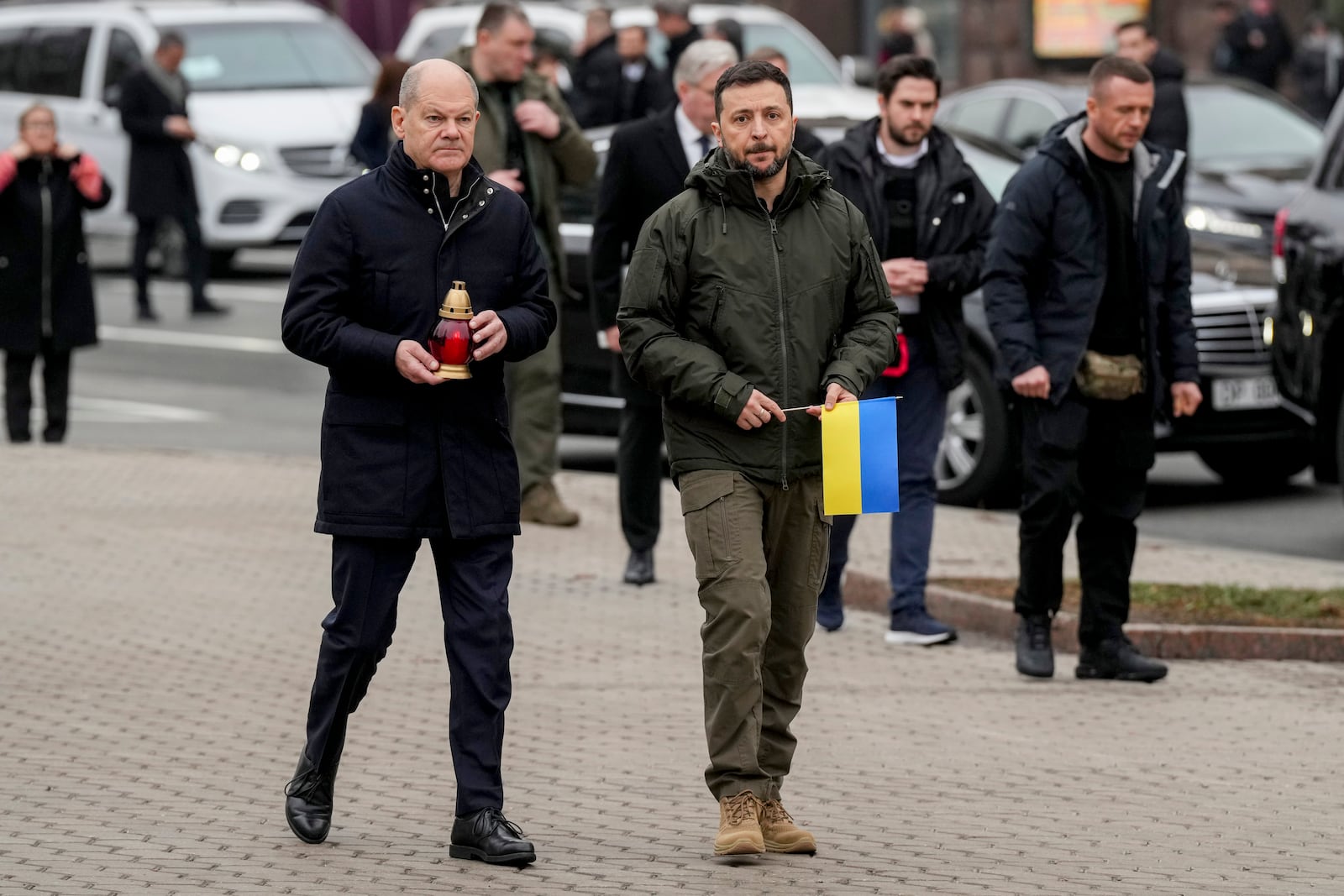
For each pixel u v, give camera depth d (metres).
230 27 47.69
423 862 11.89
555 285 21.75
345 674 12.11
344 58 48.22
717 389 11.75
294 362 37.22
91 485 24.98
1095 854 12.28
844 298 12.20
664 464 26.78
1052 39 57.34
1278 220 23.00
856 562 20.59
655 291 12.00
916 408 17.91
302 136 45.84
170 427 31.20
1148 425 16.59
